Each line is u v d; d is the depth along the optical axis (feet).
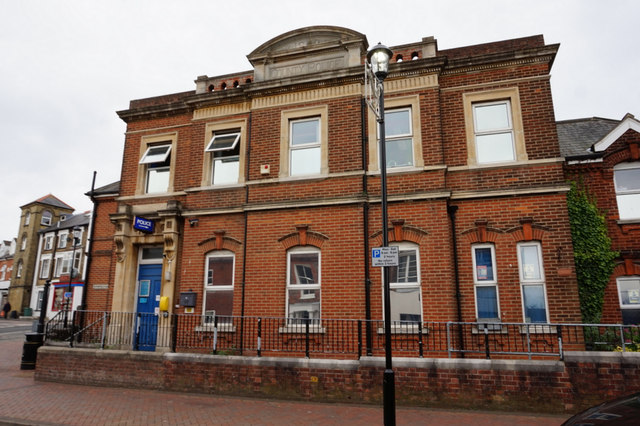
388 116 36.58
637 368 23.32
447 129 35.32
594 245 33.14
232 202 38.37
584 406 23.56
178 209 39.86
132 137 45.39
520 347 30.22
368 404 26.12
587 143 37.93
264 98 39.52
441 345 30.78
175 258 39.50
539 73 34.40
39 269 143.13
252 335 34.50
